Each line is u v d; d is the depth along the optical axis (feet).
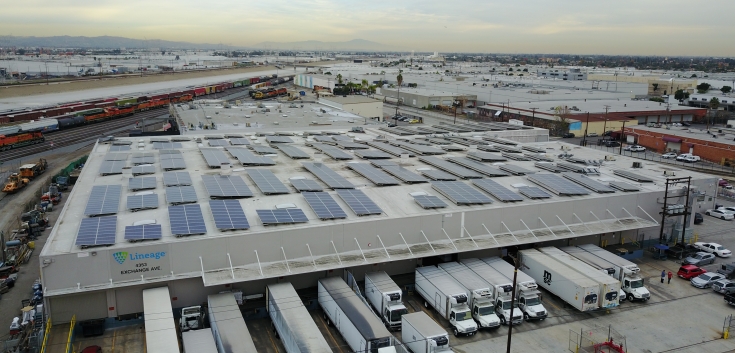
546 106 445.78
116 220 112.27
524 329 110.22
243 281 103.71
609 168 183.62
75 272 98.53
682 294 127.75
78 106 428.56
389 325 106.83
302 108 342.64
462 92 572.51
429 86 654.94
